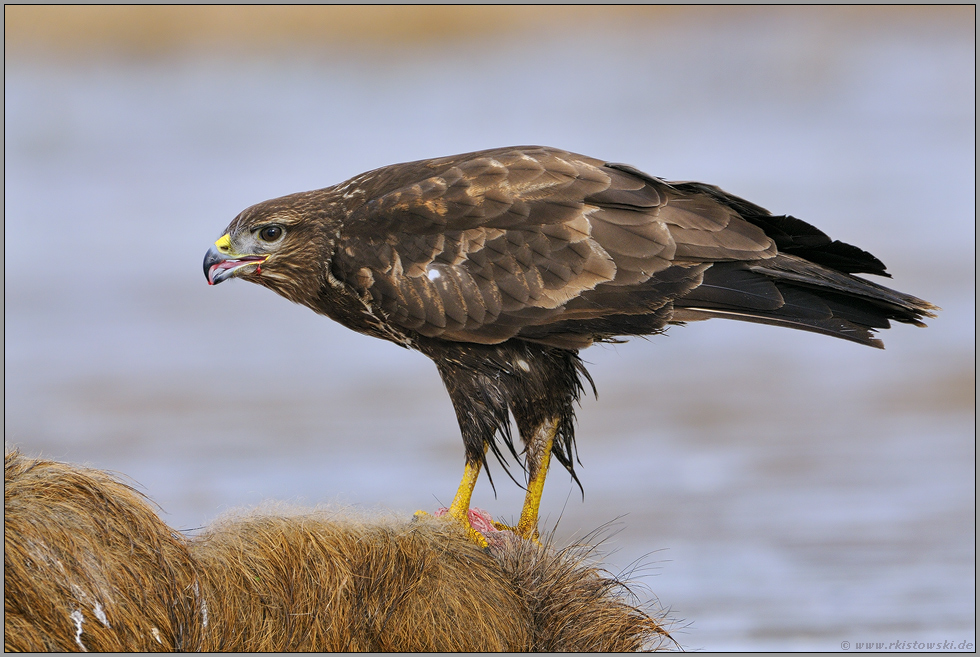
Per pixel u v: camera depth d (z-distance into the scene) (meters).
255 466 14.31
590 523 12.65
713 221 9.02
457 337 9.23
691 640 9.92
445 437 15.75
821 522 12.69
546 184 9.16
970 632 10.01
